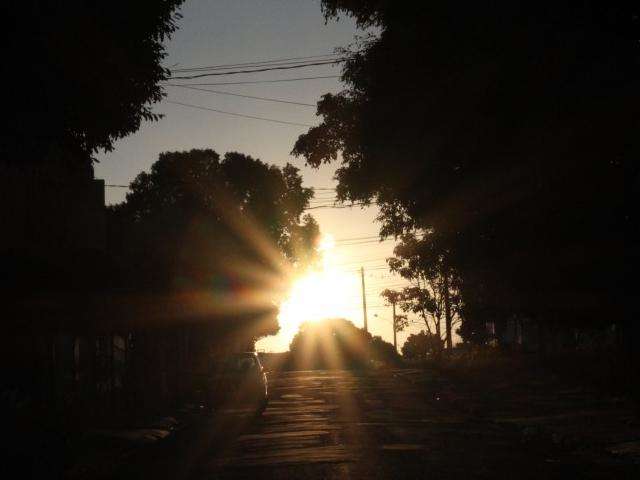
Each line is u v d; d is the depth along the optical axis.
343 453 15.90
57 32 10.65
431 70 15.52
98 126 12.51
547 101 14.20
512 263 19.23
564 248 17.88
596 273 18.38
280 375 56.50
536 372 38.03
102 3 11.40
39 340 18.89
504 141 15.66
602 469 13.57
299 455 15.86
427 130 16.38
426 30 14.89
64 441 16.23
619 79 13.55
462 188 17.45
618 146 14.68
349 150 20.25
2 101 10.89
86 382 22.97
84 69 11.42
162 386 33.94
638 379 25.88
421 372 50.88
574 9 13.59
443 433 19.45
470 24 14.04
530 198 16.45
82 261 19.27
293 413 26.42
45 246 20.42
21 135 11.44
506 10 13.55
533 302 21.05
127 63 12.16
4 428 14.89
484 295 23.08
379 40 17.55
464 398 29.75
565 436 17.67
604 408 23.31
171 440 19.98
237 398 30.50
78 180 19.53
